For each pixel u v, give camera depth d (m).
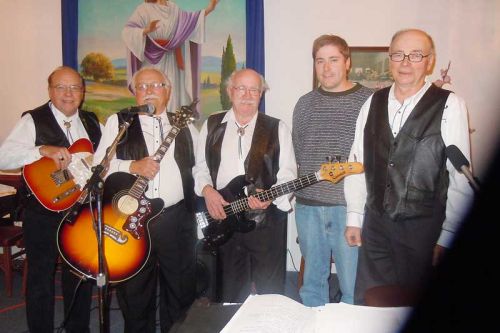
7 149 2.26
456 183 1.69
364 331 1.00
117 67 3.57
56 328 2.64
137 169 2.07
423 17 3.26
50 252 2.28
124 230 2.05
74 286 2.32
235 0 3.40
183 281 2.26
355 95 2.21
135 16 3.51
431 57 1.84
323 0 3.34
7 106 3.75
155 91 2.21
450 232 1.71
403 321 1.02
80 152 2.32
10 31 3.67
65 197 2.26
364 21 3.32
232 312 1.17
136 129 2.19
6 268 3.11
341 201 2.22
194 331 1.10
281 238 2.27
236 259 2.28
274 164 2.26
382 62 3.30
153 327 2.29
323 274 2.38
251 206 2.18
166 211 2.19
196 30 3.46
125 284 2.15
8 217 3.33
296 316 1.08
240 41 3.42
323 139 2.25
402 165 1.79
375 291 1.29
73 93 2.35
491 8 3.18
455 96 1.76
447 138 1.74
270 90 3.48
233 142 2.26
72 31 3.55
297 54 3.42
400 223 1.80
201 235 2.60
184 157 2.24
